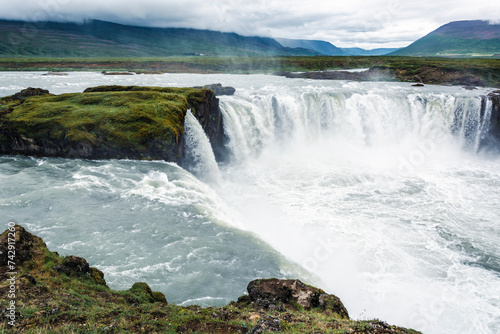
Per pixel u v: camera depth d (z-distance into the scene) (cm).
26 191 2611
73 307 1155
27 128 3625
